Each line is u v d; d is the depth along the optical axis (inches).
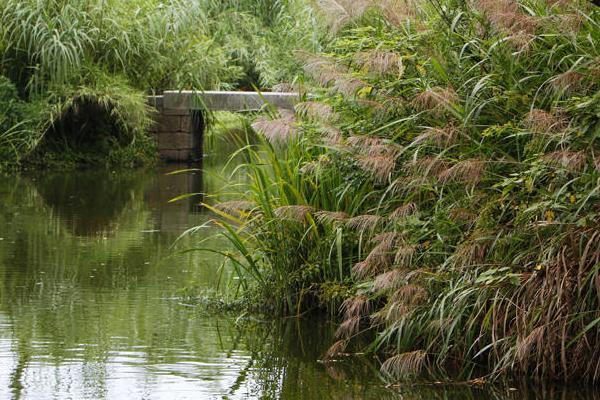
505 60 295.7
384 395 264.4
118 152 801.6
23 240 470.6
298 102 352.2
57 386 266.2
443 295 288.8
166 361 291.0
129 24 814.5
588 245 255.8
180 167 791.7
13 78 792.9
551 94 288.7
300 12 921.5
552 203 266.1
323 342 315.3
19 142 770.2
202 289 377.7
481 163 277.3
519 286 271.6
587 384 272.2
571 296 266.8
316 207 341.4
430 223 299.7
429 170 289.6
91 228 506.3
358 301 304.7
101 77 789.2
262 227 346.3
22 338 310.2
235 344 310.5
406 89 313.6
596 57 273.4
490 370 284.4
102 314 340.2
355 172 329.7
